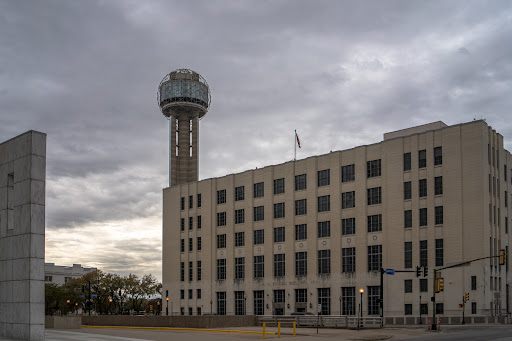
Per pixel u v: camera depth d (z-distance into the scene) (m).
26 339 37.34
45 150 39.81
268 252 92.62
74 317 56.03
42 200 39.19
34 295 37.78
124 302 153.50
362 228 80.81
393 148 79.62
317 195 87.75
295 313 72.25
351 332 50.22
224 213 101.69
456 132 74.25
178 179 150.62
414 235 75.38
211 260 101.50
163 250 111.44
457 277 70.88
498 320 66.75
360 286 79.62
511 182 82.56
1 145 42.50
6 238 40.72
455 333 46.81
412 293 74.25
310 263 86.44
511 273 78.81
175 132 153.38
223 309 98.62
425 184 76.06
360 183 82.25
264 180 95.75
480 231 70.25
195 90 152.12
